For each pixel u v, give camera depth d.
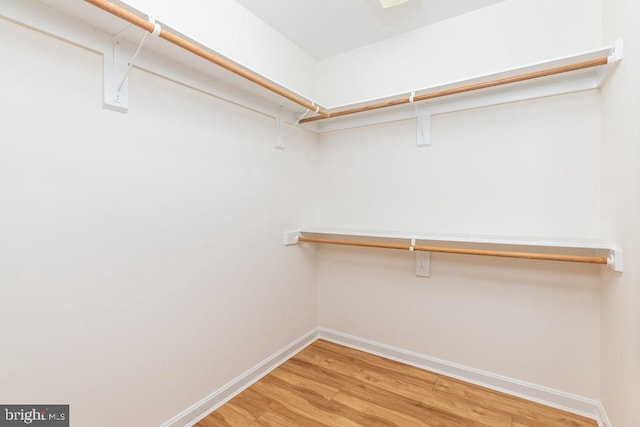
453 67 1.99
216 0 1.70
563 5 1.67
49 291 1.09
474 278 1.95
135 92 1.33
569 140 1.67
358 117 2.35
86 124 1.18
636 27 1.15
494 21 1.85
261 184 2.03
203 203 1.64
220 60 1.42
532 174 1.77
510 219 1.83
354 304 2.44
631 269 1.19
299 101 1.93
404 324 2.21
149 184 1.39
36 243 1.05
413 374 2.04
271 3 1.83
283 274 2.23
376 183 2.32
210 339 1.69
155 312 1.42
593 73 1.58
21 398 1.03
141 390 1.37
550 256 1.54
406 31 2.14
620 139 1.32
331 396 1.81
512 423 1.58
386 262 2.29
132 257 1.33
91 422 1.20
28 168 1.03
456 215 2.01
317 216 2.61
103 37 1.21
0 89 0.97
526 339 1.80
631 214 1.20
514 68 1.55
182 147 1.53
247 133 1.92
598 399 1.62
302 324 2.45
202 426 1.56
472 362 1.96
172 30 1.24
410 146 2.17
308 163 2.50
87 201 1.18
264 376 2.02
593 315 1.63
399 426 1.56
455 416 1.63
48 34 1.07
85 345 1.19
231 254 1.81
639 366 1.09
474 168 1.94
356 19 2.00
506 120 1.84
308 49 2.38
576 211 1.66
